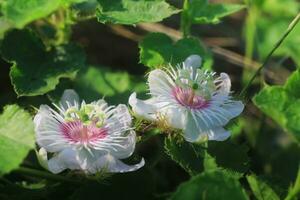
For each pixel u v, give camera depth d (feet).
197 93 0.90
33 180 0.99
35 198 0.91
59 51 1.01
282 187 0.92
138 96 1.08
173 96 0.90
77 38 1.46
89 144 0.85
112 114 0.89
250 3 1.24
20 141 0.78
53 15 1.11
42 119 0.86
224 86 0.92
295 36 1.27
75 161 0.83
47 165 0.82
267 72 1.34
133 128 0.86
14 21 0.89
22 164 0.95
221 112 0.90
